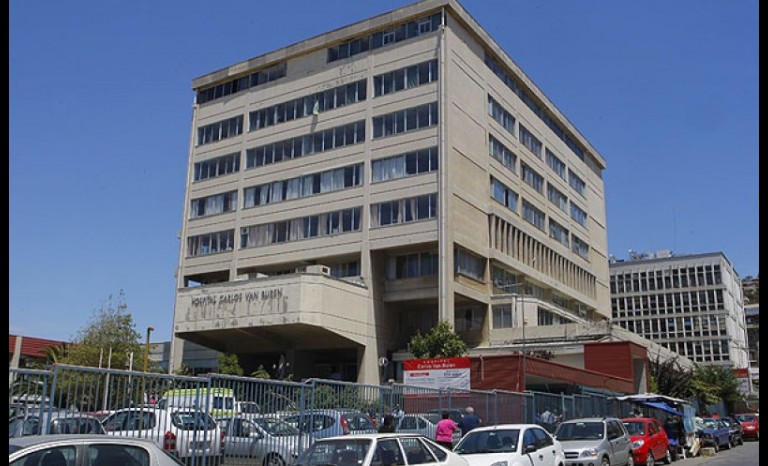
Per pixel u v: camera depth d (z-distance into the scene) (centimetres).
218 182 6078
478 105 5466
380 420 1789
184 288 5322
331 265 5441
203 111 6362
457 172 5031
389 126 5241
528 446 1591
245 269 5734
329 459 1111
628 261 11262
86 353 4469
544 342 4916
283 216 5603
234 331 5072
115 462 794
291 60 5919
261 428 1412
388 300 5156
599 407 3275
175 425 1242
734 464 2506
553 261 6462
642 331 10850
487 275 5281
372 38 5522
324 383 1622
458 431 2070
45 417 1055
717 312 10350
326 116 5584
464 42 5406
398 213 5047
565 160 7112
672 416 3047
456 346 4559
